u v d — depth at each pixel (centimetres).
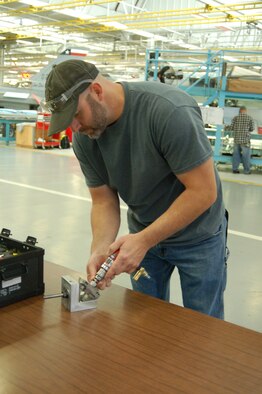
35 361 73
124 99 104
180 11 769
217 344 79
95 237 119
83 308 92
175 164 101
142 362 73
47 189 513
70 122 89
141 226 133
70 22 903
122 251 97
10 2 800
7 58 1402
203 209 103
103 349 77
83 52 1008
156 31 1023
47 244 318
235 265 291
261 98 665
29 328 84
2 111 962
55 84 88
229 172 730
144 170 110
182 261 128
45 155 844
